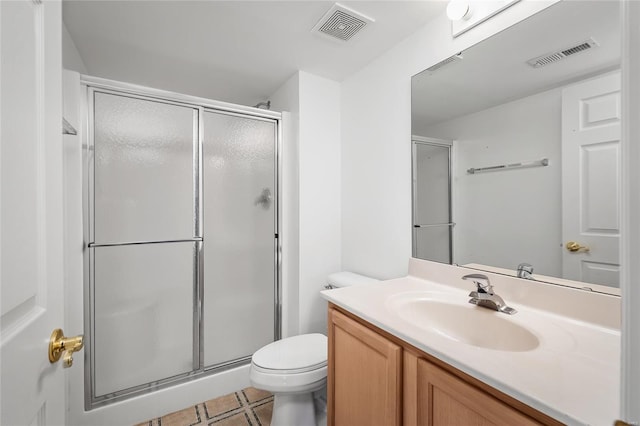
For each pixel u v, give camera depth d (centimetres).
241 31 159
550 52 108
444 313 118
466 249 136
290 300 216
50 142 63
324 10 143
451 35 141
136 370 169
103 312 161
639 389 34
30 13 56
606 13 95
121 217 165
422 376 84
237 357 200
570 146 103
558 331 89
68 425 147
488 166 128
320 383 141
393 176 174
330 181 217
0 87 46
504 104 121
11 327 49
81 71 184
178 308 181
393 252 174
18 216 51
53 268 64
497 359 72
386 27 156
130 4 137
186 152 184
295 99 208
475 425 71
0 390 45
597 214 96
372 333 103
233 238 201
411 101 162
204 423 164
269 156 215
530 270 114
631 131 35
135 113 170
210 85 229
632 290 34
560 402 56
